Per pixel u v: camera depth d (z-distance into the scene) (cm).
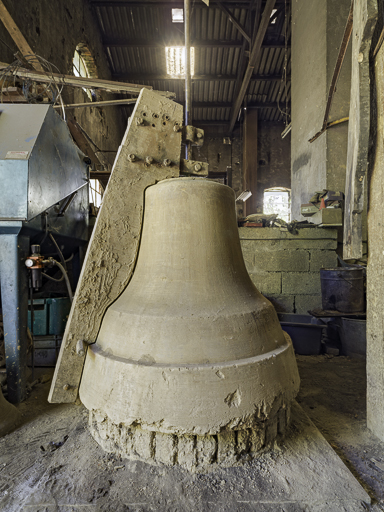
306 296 497
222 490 153
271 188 1661
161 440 168
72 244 387
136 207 205
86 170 417
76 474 165
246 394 156
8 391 253
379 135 206
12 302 250
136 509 142
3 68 378
